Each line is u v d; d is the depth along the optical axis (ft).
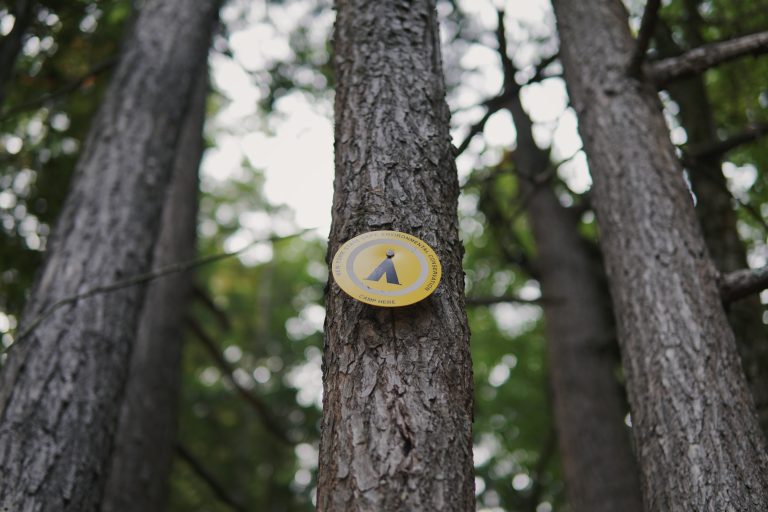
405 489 6.17
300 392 42.22
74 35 21.18
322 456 6.84
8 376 11.98
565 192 27.76
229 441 39.73
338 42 11.03
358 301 7.44
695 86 20.30
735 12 19.57
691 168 15.97
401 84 9.80
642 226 11.94
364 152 8.87
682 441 9.80
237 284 45.75
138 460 20.18
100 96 23.06
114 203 14.26
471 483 6.59
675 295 11.07
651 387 10.57
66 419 11.62
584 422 21.29
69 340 12.37
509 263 25.12
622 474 20.40
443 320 7.38
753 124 18.95
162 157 15.56
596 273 24.85
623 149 12.84
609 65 13.91
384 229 7.91
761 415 15.16
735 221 18.13
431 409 6.68
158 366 21.59
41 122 22.24
